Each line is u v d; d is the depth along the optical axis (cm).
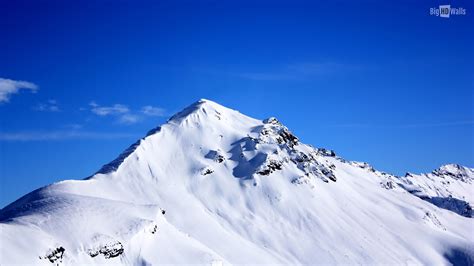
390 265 17862
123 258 12712
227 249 16525
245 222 18625
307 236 18475
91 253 12156
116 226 13350
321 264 17112
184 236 14738
